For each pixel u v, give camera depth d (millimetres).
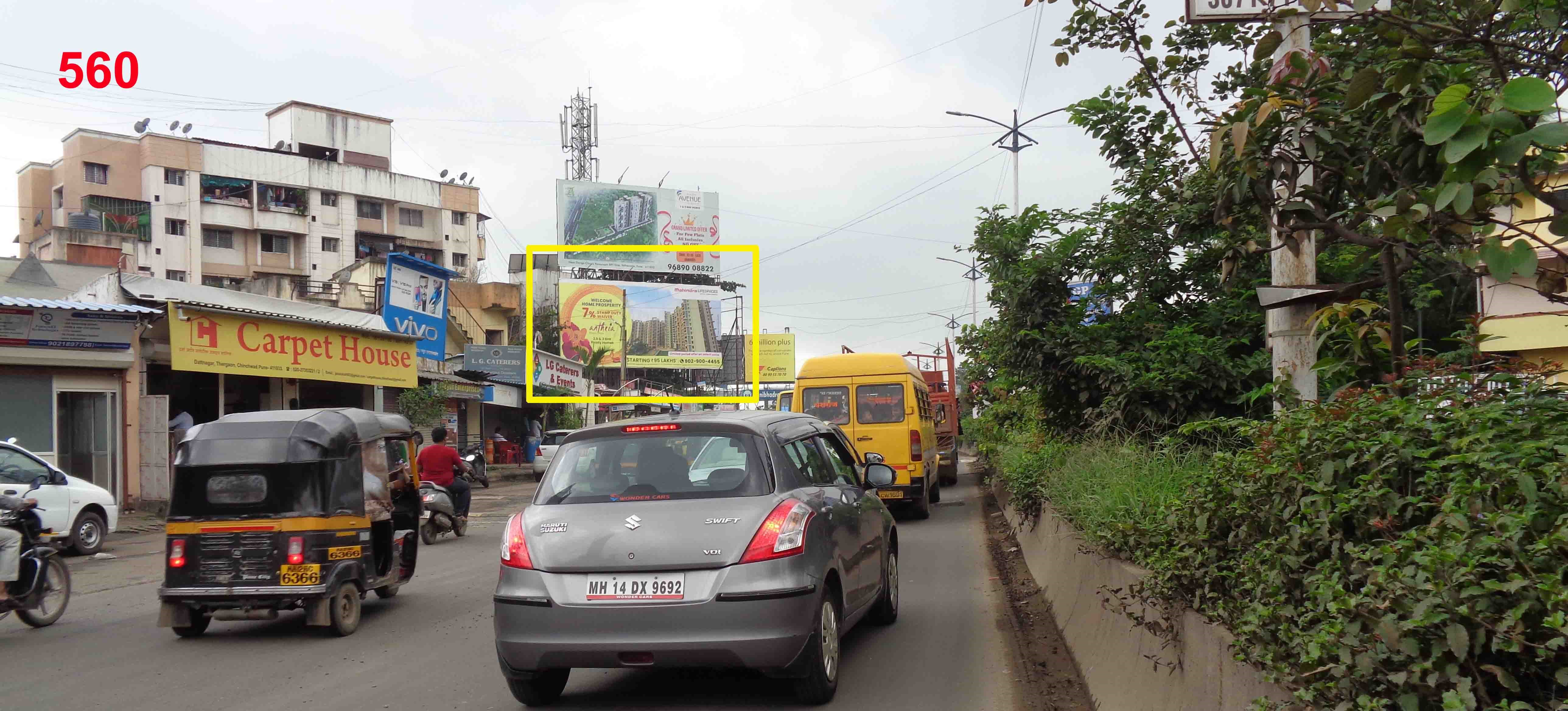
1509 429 3268
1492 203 3547
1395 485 3373
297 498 8422
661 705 6234
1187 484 5469
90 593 11242
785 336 70812
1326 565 3195
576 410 46000
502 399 39500
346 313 26906
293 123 58031
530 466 37938
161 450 20438
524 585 5797
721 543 5680
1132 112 9820
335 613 8445
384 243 60000
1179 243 10719
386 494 9508
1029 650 7457
